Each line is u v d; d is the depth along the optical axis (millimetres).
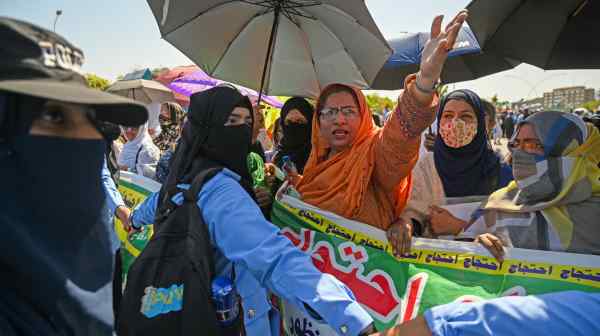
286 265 1310
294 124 3250
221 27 2645
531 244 1792
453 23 1465
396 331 1037
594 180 1731
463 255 1840
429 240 1906
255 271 1349
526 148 1860
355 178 1997
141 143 4578
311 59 2738
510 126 19266
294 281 1285
